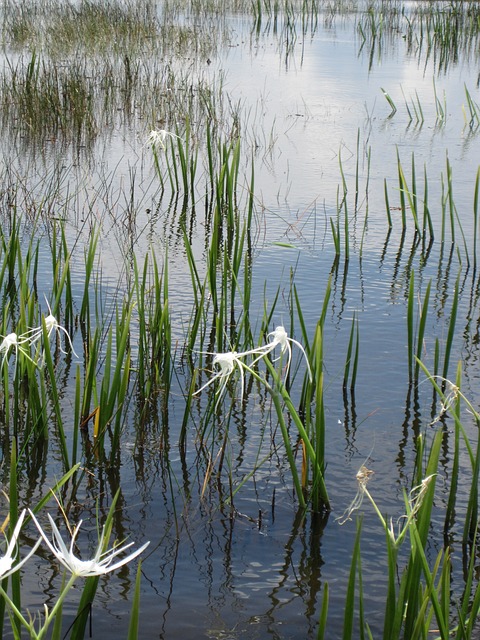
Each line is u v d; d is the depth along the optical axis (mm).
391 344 6215
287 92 15789
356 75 17891
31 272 7312
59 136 12414
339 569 3816
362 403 5359
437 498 4383
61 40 18906
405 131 13234
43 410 4605
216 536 4020
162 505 4258
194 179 10312
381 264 7895
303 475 4383
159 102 14367
